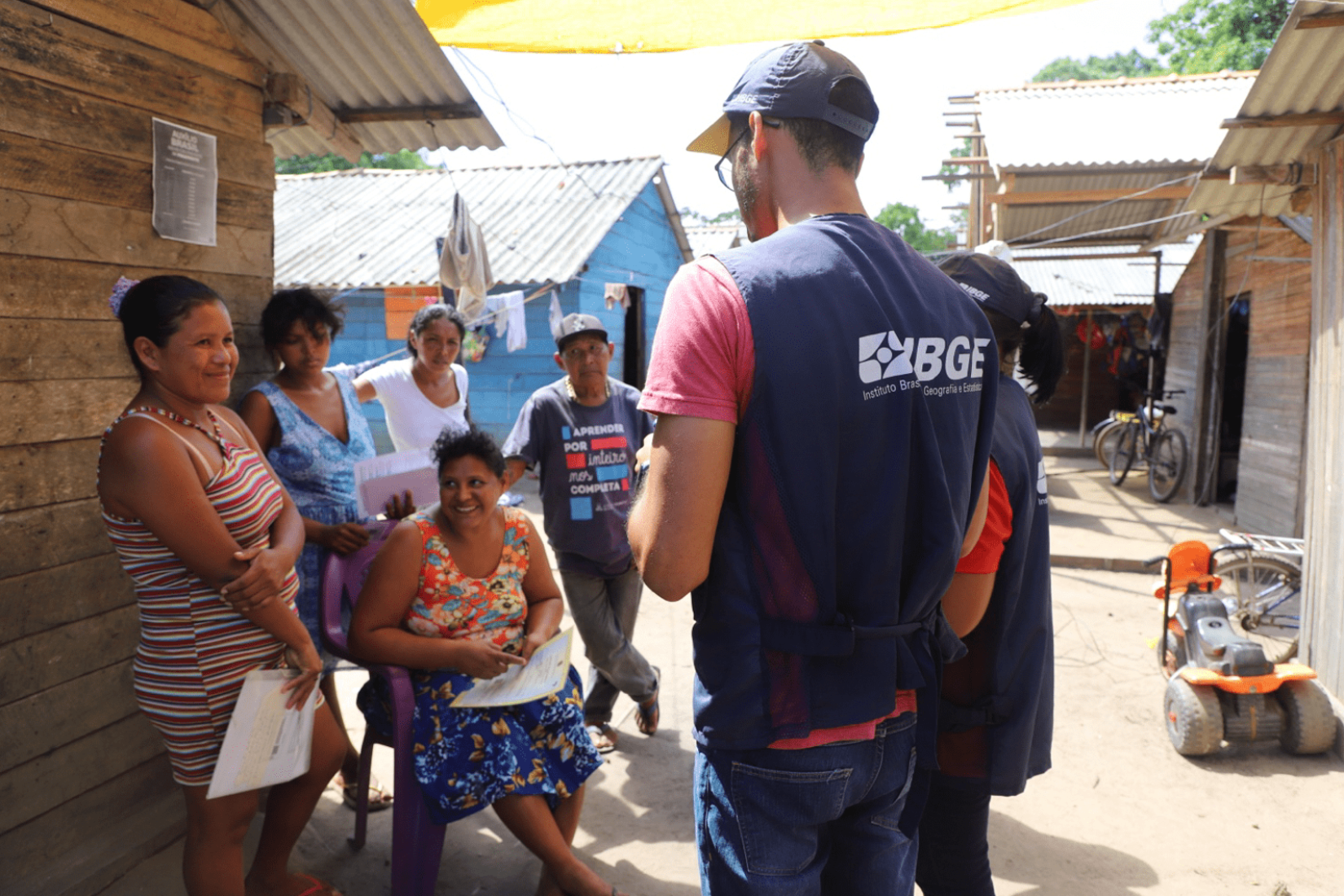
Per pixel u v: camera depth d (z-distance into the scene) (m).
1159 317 11.57
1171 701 3.98
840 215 1.31
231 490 2.22
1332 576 4.13
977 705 1.88
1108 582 7.00
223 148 3.10
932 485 1.27
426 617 2.74
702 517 1.18
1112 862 3.10
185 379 2.11
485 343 12.01
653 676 3.94
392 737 2.81
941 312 1.32
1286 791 3.62
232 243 3.16
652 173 13.93
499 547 2.88
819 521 1.21
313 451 3.04
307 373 3.09
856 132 1.34
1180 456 9.95
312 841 3.07
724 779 1.30
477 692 2.63
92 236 2.63
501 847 3.12
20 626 2.47
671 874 2.98
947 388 1.31
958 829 1.98
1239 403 10.75
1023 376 2.03
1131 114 8.97
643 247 14.70
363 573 3.10
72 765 2.64
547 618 2.98
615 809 3.40
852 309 1.22
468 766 2.54
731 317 1.18
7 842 2.46
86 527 2.65
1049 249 11.59
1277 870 3.06
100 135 2.64
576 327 3.54
